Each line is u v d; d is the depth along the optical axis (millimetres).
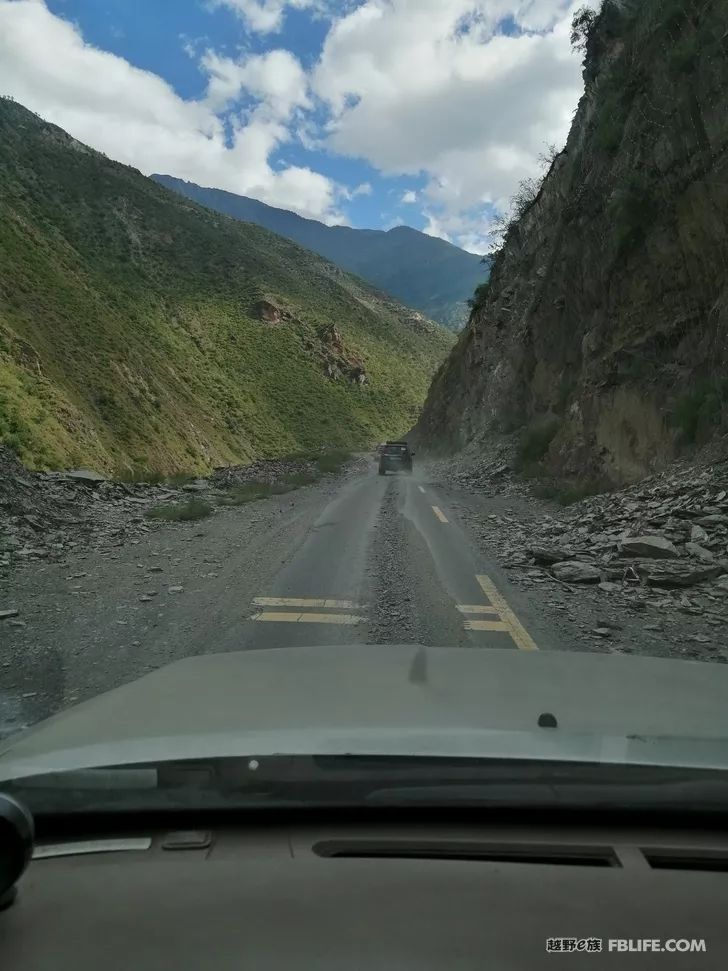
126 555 10641
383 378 138875
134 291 96812
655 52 19609
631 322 20000
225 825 2098
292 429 99312
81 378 54312
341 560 10414
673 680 3143
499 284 43875
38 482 15930
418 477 32562
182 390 76938
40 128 130000
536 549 10766
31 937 1615
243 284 126500
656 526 12141
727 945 1620
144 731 2316
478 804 2064
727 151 15492
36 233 77312
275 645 6262
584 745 2201
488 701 2674
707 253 16359
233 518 15164
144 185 139875
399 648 3668
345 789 2070
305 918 1673
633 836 2051
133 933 1629
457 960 1551
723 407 14891
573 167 28016
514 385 34812
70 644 6215
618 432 19438
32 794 2049
